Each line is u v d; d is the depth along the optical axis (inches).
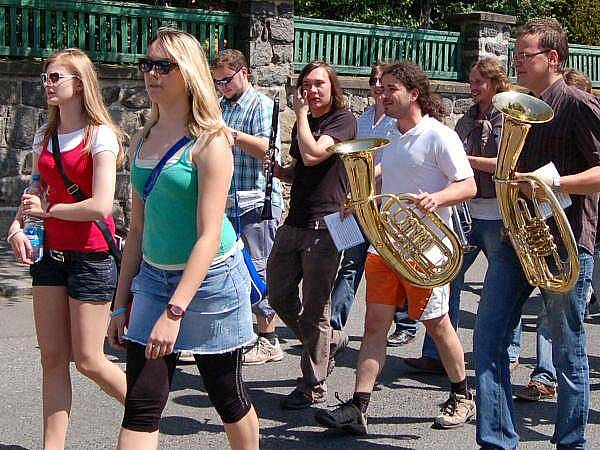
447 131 185.2
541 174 157.9
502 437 167.9
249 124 243.1
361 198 175.0
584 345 167.9
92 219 157.8
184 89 134.0
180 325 135.6
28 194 162.1
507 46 529.3
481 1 674.8
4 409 204.1
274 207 248.1
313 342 208.1
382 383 233.1
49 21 403.5
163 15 426.6
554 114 165.3
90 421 199.3
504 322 168.7
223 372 139.9
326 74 201.3
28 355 246.2
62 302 163.8
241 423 142.3
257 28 438.3
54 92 161.2
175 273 135.0
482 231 238.4
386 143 169.6
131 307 140.2
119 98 411.2
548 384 220.7
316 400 211.0
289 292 209.3
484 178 234.7
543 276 161.9
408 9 662.5
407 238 175.6
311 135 198.4
